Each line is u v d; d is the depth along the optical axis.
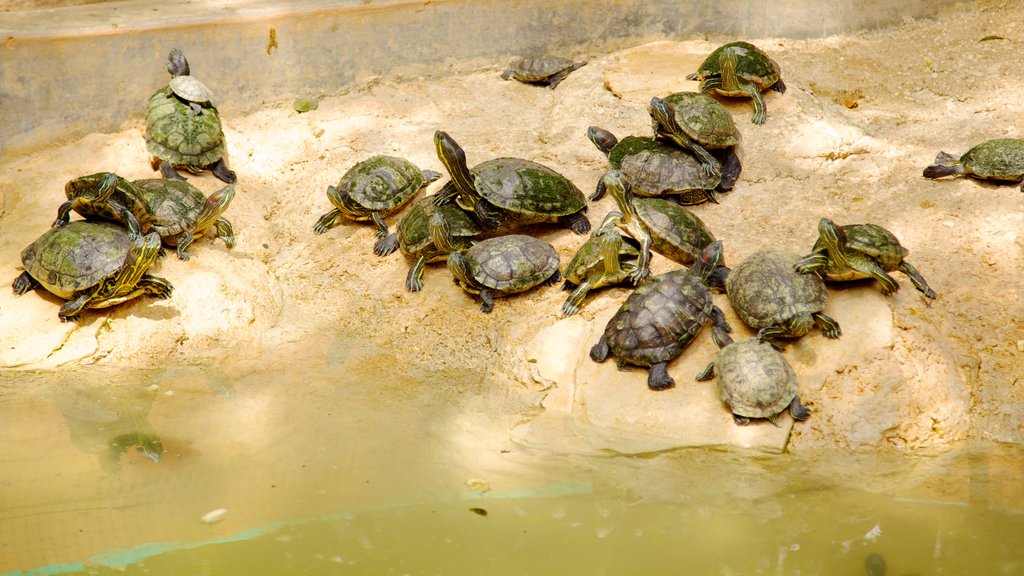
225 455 4.51
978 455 4.50
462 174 4.82
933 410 4.54
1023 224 4.77
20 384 4.66
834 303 4.64
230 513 4.39
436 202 4.89
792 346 4.61
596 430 4.56
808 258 4.62
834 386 4.56
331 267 4.92
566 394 4.62
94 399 4.63
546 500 4.42
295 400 4.63
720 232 4.85
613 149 4.97
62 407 4.61
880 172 4.96
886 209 4.85
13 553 4.32
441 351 4.73
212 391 4.66
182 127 5.03
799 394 4.55
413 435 4.56
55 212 4.95
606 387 4.61
